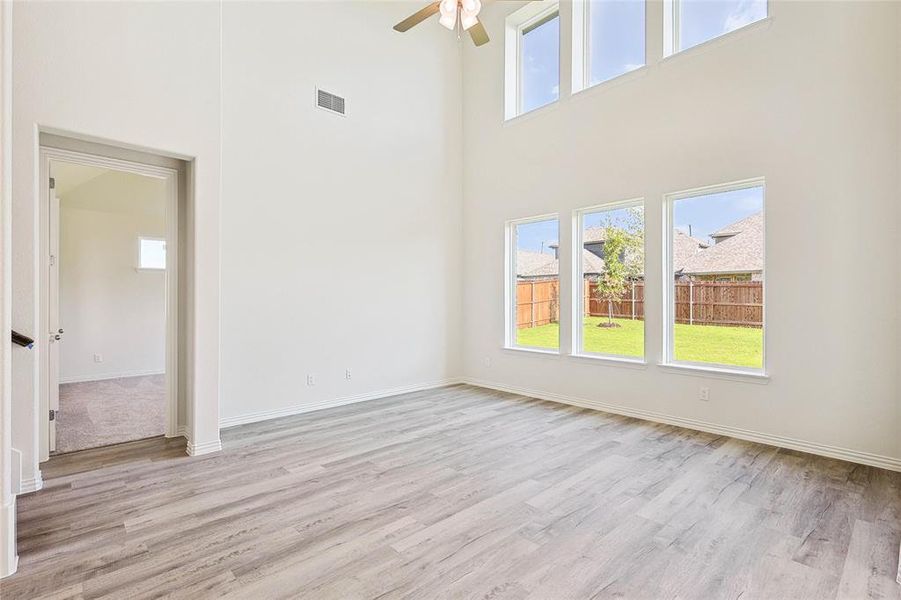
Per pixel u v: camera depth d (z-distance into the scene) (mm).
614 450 3541
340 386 4996
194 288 3436
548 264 5395
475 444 3688
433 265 5902
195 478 3008
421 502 2666
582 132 4922
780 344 3615
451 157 6113
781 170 3598
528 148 5445
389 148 5441
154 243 6641
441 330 6012
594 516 2494
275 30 4508
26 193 2723
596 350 4957
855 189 3275
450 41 6102
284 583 1920
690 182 4105
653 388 4387
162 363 6703
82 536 2289
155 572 1997
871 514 2506
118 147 3354
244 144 4297
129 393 5391
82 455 3436
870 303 3229
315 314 4793
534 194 5387
